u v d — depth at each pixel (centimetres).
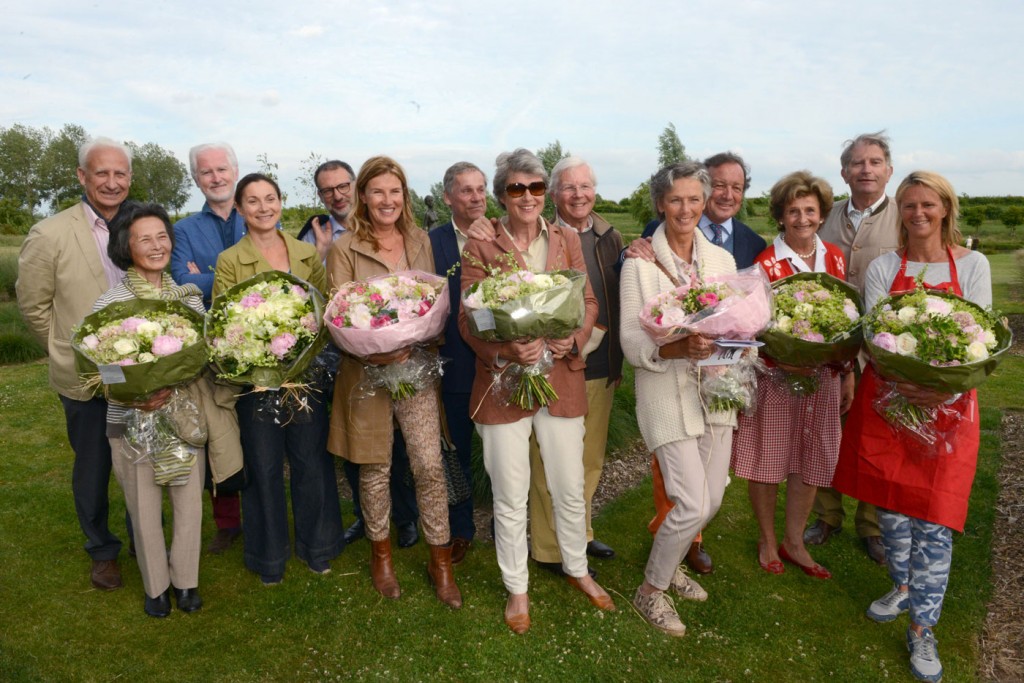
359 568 371
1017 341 969
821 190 336
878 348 273
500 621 321
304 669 289
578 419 316
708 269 316
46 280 328
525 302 273
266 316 286
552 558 358
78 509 339
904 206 306
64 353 327
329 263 337
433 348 330
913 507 290
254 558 349
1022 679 288
